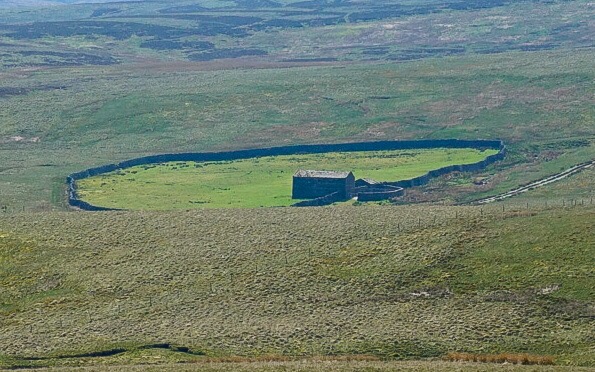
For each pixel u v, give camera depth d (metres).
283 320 152.88
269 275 169.50
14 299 170.00
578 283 153.88
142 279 171.88
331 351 140.75
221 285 167.25
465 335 143.62
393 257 171.50
